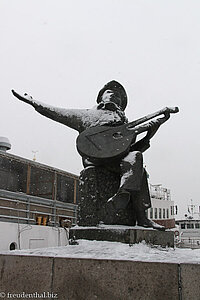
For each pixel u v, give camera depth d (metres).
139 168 4.63
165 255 3.77
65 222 17.14
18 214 15.60
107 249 3.99
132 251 3.90
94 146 4.99
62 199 18.83
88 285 3.34
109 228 4.55
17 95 5.78
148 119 5.30
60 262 3.52
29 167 16.98
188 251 4.49
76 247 4.20
